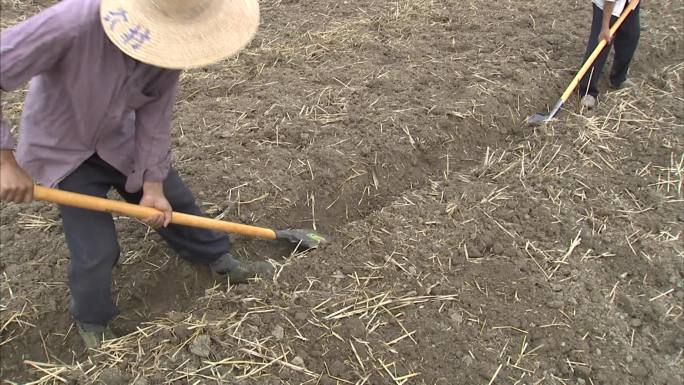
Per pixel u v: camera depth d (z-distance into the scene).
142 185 2.58
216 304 3.03
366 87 4.48
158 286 3.26
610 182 3.89
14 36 1.94
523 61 4.86
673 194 3.81
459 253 3.34
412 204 3.65
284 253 3.49
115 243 2.61
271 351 2.82
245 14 2.16
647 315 3.13
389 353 2.85
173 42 2.03
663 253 3.41
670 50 5.23
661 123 4.38
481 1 5.66
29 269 3.21
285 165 3.82
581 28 5.29
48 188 2.29
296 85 4.53
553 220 3.56
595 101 4.60
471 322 3.00
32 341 2.96
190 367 2.74
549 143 4.17
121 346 2.84
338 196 3.78
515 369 2.82
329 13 5.56
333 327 2.92
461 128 4.20
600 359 2.88
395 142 4.02
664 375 2.86
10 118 4.18
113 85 2.19
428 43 5.03
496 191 3.76
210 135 4.03
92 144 2.41
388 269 3.24
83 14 2.01
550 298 3.12
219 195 3.63
